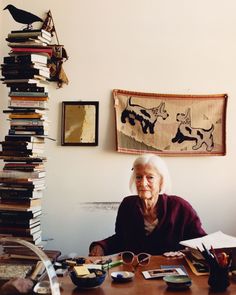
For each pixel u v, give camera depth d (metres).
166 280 1.44
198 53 2.96
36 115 2.53
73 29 2.97
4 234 2.44
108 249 2.16
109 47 2.96
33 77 2.51
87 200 2.93
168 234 2.13
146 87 2.95
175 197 2.22
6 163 2.51
